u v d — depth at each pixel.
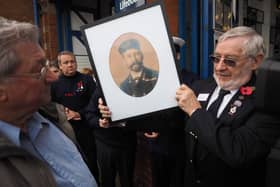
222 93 1.32
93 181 1.05
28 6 4.54
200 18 2.47
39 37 0.90
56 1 4.77
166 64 1.28
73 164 1.01
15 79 0.80
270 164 0.74
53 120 1.13
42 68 0.86
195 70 2.53
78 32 5.05
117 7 2.81
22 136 0.88
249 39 1.21
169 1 2.58
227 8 2.91
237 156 1.07
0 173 0.72
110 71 1.34
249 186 1.21
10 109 0.83
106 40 1.32
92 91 3.04
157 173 2.30
